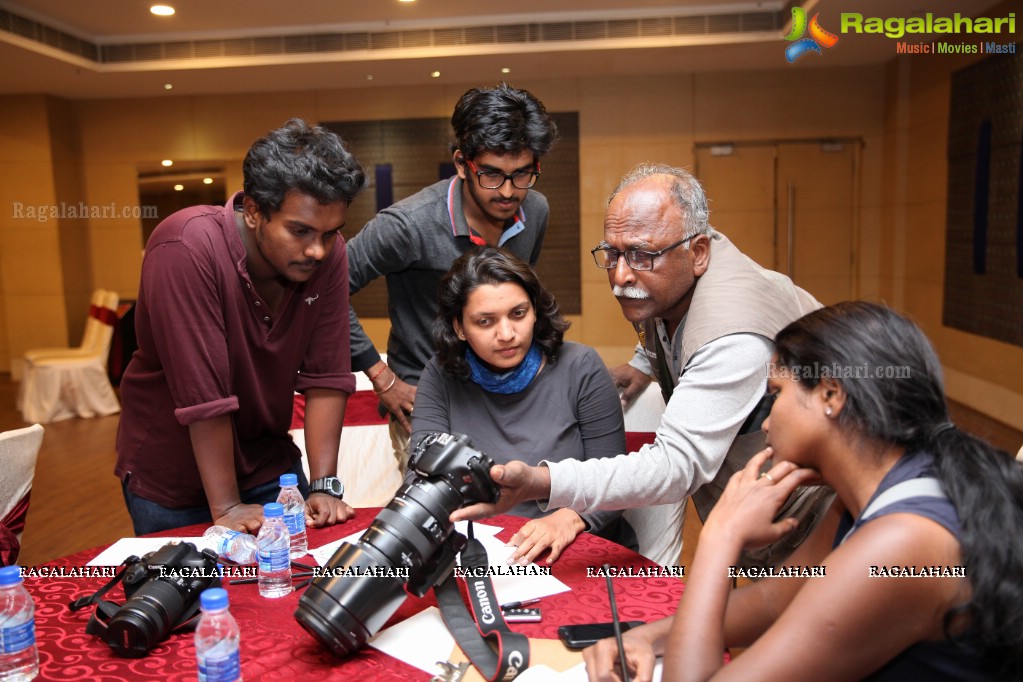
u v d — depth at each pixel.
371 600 1.16
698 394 1.52
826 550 1.26
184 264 1.62
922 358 1.05
